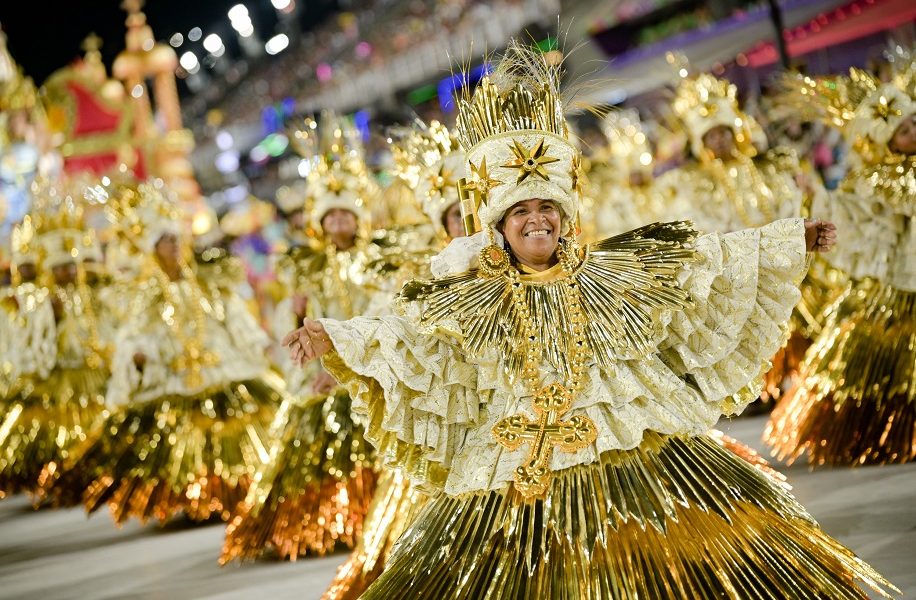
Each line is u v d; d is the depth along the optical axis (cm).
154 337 791
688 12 1438
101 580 647
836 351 638
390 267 556
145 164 1953
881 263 637
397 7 2469
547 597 332
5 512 1023
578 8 1547
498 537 343
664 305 352
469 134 376
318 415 638
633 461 347
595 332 354
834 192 659
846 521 506
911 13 1180
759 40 1327
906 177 632
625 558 335
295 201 896
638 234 373
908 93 651
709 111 858
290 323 661
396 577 353
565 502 342
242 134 3603
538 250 359
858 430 623
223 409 787
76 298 1012
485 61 390
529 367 352
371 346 352
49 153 1744
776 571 338
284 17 4166
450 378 356
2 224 1533
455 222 537
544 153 359
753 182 852
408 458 362
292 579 575
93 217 1107
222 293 820
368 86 2452
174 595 577
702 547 337
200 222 1362
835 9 1241
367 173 669
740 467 359
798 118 953
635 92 1477
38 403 995
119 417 791
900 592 361
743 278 358
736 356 364
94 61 1970
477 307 357
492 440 353
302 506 623
